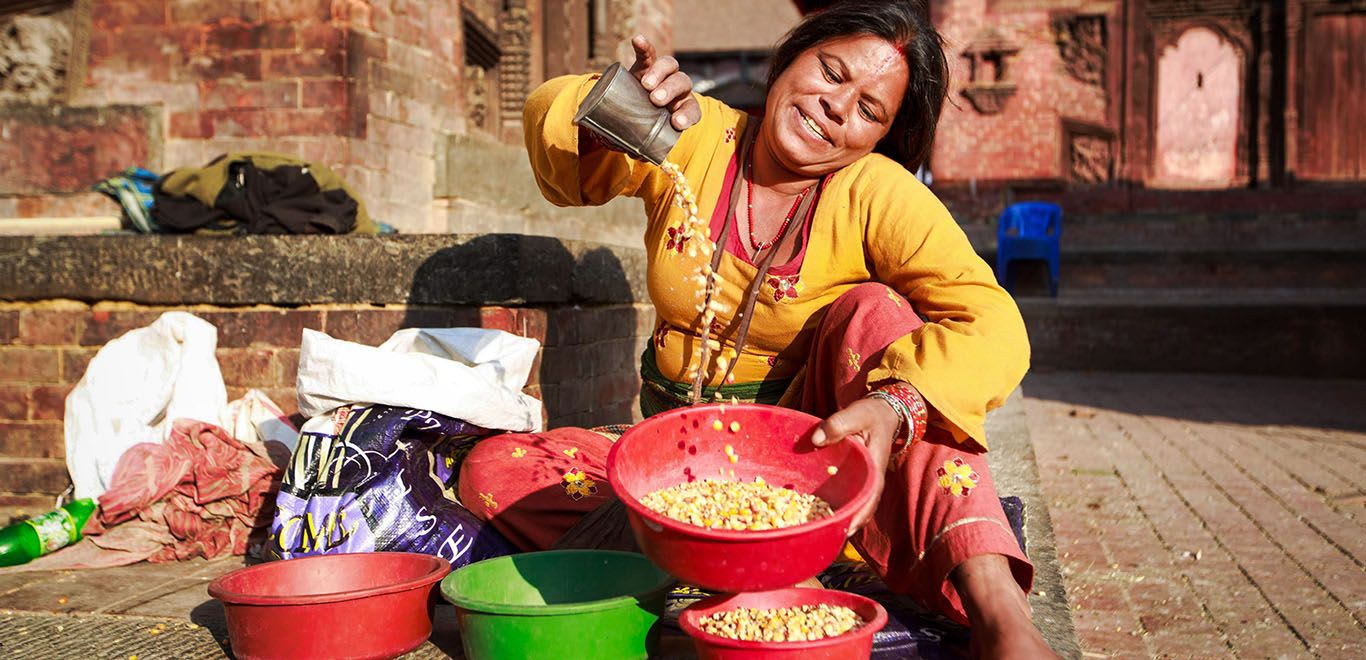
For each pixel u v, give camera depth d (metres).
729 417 2.04
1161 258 13.24
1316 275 12.93
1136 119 14.09
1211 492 4.61
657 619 1.94
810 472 1.99
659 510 1.86
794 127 2.22
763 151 2.34
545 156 2.37
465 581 2.03
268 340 3.37
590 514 2.39
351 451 2.47
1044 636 2.07
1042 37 14.23
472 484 2.48
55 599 2.48
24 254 3.49
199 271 3.38
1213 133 14.02
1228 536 3.78
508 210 6.85
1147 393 8.88
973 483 1.95
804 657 1.69
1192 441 6.14
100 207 5.88
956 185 14.40
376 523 2.43
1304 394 8.88
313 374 2.57
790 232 2.30
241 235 3.68
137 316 3.47
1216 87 13.99
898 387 1.93
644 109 2.05
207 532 2.94
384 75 5.88
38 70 6.10
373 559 2.21
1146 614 2.87
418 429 2.55
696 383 2.27
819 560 1.69
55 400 3.51
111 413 3.23
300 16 5.66
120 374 3.28
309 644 1.90
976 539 1.89
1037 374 10.65
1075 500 4.45
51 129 5.91
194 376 3.25
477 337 2.95
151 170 5.80
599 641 1.85
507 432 2.74
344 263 3.31
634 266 4.41
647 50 2.09
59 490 3.51
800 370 2.36
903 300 2.14
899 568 2.03
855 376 2.05
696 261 2.33
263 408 3.28
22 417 3.53
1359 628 2.75
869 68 2.18
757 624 1.84
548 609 1.80
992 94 14.23
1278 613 2.88
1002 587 1.85
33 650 2.10
